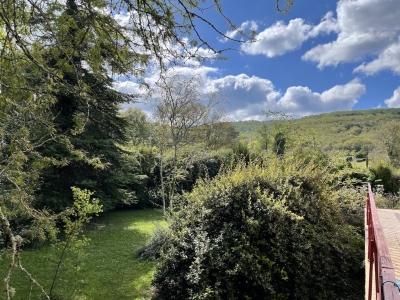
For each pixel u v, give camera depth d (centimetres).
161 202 1435
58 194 949
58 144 883
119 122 1143
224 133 1930
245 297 455
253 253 463
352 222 653
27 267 640
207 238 481
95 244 834
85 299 512
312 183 572
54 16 247
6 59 279
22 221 722
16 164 392
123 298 519
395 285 127
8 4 230
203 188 563
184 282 463
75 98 887
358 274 526
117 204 1308
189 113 960
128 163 1215
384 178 1095
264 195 501
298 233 482
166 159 1238
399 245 438
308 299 466
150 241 748
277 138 1316
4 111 355
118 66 275
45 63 288
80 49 264
